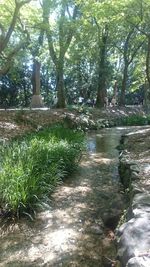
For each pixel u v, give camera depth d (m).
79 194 5.81
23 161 5.64
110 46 24.22
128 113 22.19
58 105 18.03
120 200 5.08
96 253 3.89
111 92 32.12
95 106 22.25
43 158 6.17
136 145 8.71
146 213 3.65
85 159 8.59
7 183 4.92
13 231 4.39
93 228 4.49
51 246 4.04
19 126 11.20
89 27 17.59
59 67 17.44
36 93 21.41
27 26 13.45
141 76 26.08
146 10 13.56
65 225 4.57
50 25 15.00
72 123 14.60
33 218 4.74
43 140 7.43
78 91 28.89
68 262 3.71
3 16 13.30
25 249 3.98
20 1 10.99
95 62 26.55
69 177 6.86
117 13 13.70
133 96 34.38
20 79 26.81
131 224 3.42
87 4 13.84
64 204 5.31
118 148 10.05
